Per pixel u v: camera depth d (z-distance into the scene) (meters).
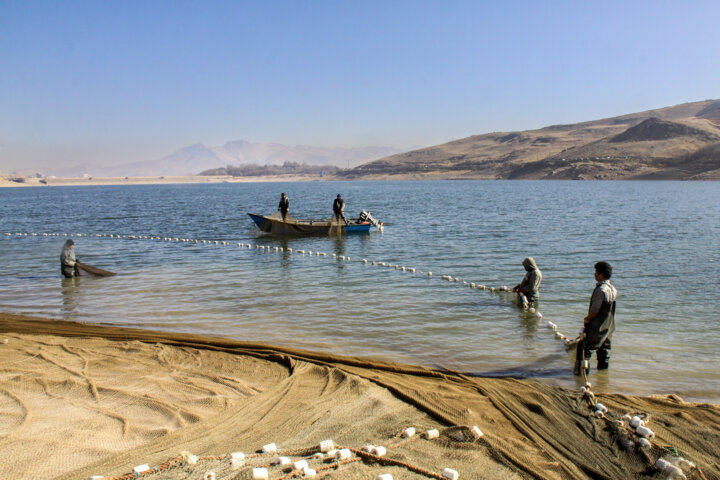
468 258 19.42
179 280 15.34
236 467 4.65
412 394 6.72
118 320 11.07
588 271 16.39
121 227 34.41
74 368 7.84
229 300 12.74
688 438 5.67
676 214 38.03
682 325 10.51
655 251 20.39
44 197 99.56
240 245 23.98
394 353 8.85
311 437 5.55
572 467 5.05
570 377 7.80
